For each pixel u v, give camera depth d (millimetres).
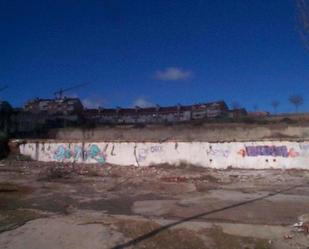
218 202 14750
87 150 32250
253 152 28391
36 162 32031
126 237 9758
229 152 28891
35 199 15195
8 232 10203
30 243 9289
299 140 27562
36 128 46219
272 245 9266
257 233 10219
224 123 42719
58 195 16250
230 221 11547
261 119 45156
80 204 14266
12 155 34531
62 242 9367
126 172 25531
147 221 11391
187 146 29781
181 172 25953
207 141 29453
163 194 16703
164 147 30219
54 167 27672
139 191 17531
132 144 30938
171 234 10023
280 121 41969
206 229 10547
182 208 13539
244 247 9109
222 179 22203
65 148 33000
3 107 44469
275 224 11203
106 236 9820
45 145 33750
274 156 27953
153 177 22922
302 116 46438
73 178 22172
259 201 14977
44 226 10805
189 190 17922
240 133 36688
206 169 28156
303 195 16578
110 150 31547
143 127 42562
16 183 19844
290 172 25781
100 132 41812
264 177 23297
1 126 43000
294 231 10391
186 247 9062
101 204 14289
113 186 19094
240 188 18719
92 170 26344
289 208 13555
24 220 11484
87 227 10703
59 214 12438
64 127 45688
